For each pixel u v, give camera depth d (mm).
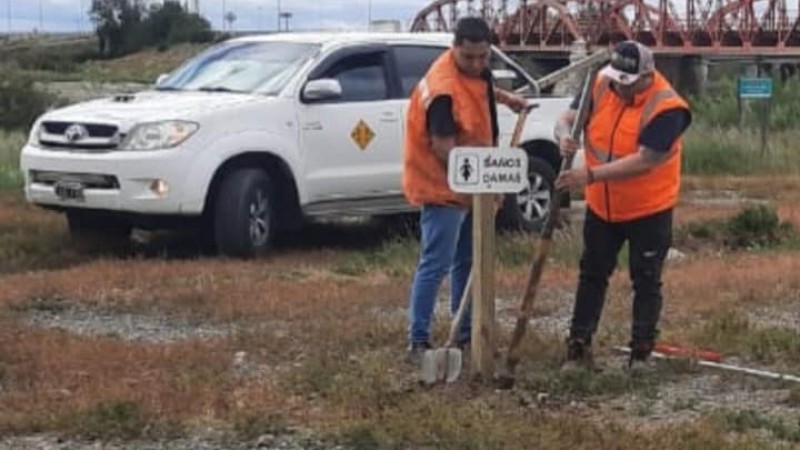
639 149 7828
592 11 70812
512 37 74438
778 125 30938
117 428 6801
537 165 14625
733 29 65938
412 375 7980
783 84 40250
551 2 72312
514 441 6516
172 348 8648
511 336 8336
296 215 13320
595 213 8156
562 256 12758
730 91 40531
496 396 7484
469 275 8156
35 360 8297
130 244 13789
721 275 11547
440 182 8164
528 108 8656
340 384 7574
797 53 63844
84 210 12867
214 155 12586
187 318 9984
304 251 13469
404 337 8992
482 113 8070
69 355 8422
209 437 6742
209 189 12617
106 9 83062
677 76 66938
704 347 8789
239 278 11586
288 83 13297
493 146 7918
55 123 12938
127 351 8523
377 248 13750
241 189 12695
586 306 8234
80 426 6848
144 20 81688
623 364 8391
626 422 7082
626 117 7863
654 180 8039
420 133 8133
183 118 12523
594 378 7844
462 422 6781
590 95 7914
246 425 6816
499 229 14406
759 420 7074
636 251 8156
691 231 14531
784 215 16031
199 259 12781
